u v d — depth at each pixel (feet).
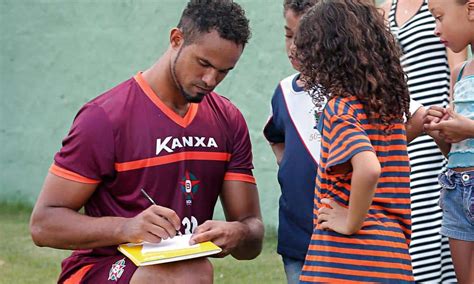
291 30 14.35
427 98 15.92
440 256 15.81
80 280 13.46
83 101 31.30
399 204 12.21
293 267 14.40
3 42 32.30
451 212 14.24
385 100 12.13
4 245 26.58
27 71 32.12
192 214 13.89
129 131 13.51
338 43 12.31
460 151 13.96
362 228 11.91
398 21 16.38
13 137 32.55
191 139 13.85
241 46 13.17
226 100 14.78
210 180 14.08
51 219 13.23
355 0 12.64
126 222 12.95
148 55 30.07
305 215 14.14
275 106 14.89
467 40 13.97
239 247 13.93
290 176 14.30
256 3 28.17
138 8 30.04
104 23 30.66
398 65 12.56
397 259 11.88
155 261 12.32
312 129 14.17
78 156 13.35
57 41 31.53
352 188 11.61
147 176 13.56
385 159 12.14
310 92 13.58
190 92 13.33
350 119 11.83
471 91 13.99
